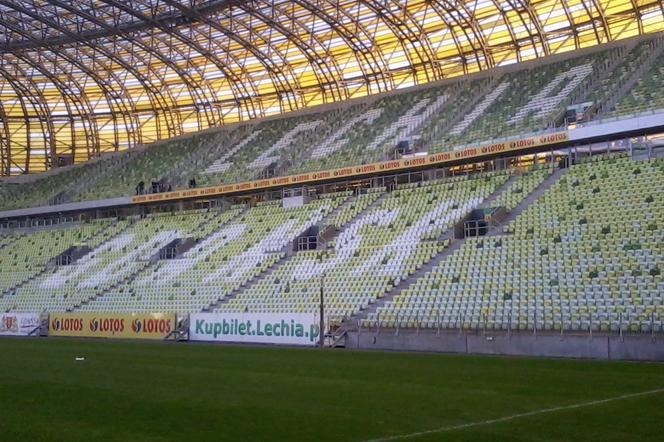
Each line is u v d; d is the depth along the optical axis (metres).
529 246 34.94
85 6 51.50
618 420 12.30
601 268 31.00
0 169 75.19
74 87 69.81
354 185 50.62
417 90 57.97
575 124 41.47
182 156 66.06
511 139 42.28
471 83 54.75
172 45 58.69
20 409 13.94
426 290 34.88
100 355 27.33
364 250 42.03
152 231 57.38
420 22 52.59
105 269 53.84
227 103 68.25
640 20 47.66
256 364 23.33
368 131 55.75
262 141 62.50
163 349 30.84
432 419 12.59
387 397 15.30
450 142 48.28
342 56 59.03
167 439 11.11
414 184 47.09
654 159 37.59
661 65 43.75
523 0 47.69
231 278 45.19
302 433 11.48
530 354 27.08
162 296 46.31
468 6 50.00
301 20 53.38
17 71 67.31
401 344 30.75
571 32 50.59
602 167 39.00
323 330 32.41
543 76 50.28
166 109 70.38
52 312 46.09
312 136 59.38
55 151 74.50
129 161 69.56
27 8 51.78
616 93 43.25
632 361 23.73
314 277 41.16
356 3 49.62
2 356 26.84
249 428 11.92
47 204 66.62
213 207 57.56
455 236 39.62
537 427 11.75
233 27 54.34
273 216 51.84
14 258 61.97
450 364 22.95
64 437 11.27
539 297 30.70
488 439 10.87
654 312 26.78
